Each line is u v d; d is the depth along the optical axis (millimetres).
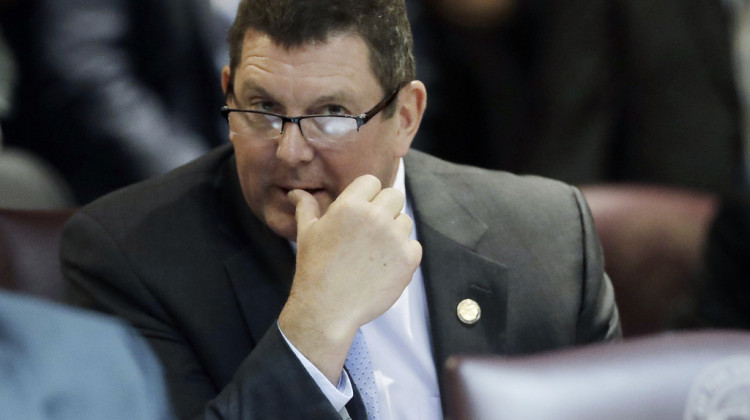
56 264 7824
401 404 6973
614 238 9656
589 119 13430
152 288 6938
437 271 7238
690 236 9656
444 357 7023
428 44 13273
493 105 13617
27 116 11141
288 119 6371
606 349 4086
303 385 5941
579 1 13414
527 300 7352
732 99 13500
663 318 9547
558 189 7996
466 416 3928
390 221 6156
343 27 6359
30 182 9398
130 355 3086
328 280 6039
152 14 11305
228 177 7441
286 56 6312
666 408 3971
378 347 7031
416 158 7961
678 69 13336
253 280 7016
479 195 7750
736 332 4148
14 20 11148
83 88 11062
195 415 6266
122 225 7152
